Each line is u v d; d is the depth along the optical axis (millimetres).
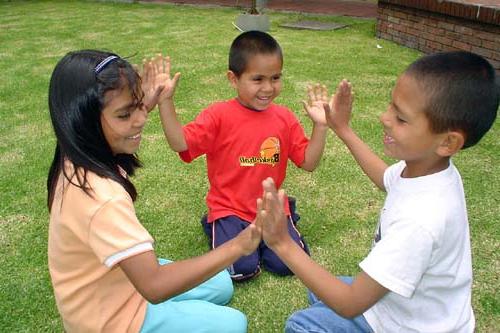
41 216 2871
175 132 2240
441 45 6176
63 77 1423
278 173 2502
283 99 4652
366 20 8844
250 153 2414
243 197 2461
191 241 2676
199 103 4555
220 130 2416
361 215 2916
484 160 3543
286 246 1431
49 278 2379
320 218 2889
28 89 5020
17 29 7926
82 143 1434
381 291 1366
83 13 9312
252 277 2393
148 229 2766
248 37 2322
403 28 6820
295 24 8320
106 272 1567
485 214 2898
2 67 5797
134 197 1583
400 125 1404
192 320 1795
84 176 1435
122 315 1649
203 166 3453
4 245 2619
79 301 1592
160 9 9820
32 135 3943
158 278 1450
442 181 1413
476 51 5695
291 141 2514
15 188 3152
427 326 1485
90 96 1401
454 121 1330
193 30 7738
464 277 1479
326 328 1691
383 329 1563
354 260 2539
